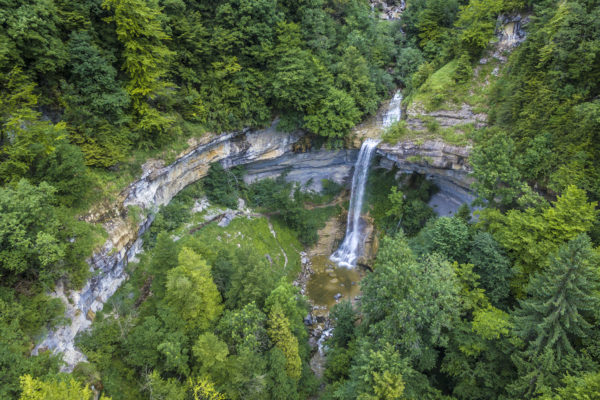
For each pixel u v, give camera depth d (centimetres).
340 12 5284
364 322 2742
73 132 2859
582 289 1978
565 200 2489
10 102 2339
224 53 3988
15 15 2372
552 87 3216
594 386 1675
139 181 3341
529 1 3900
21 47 2455
